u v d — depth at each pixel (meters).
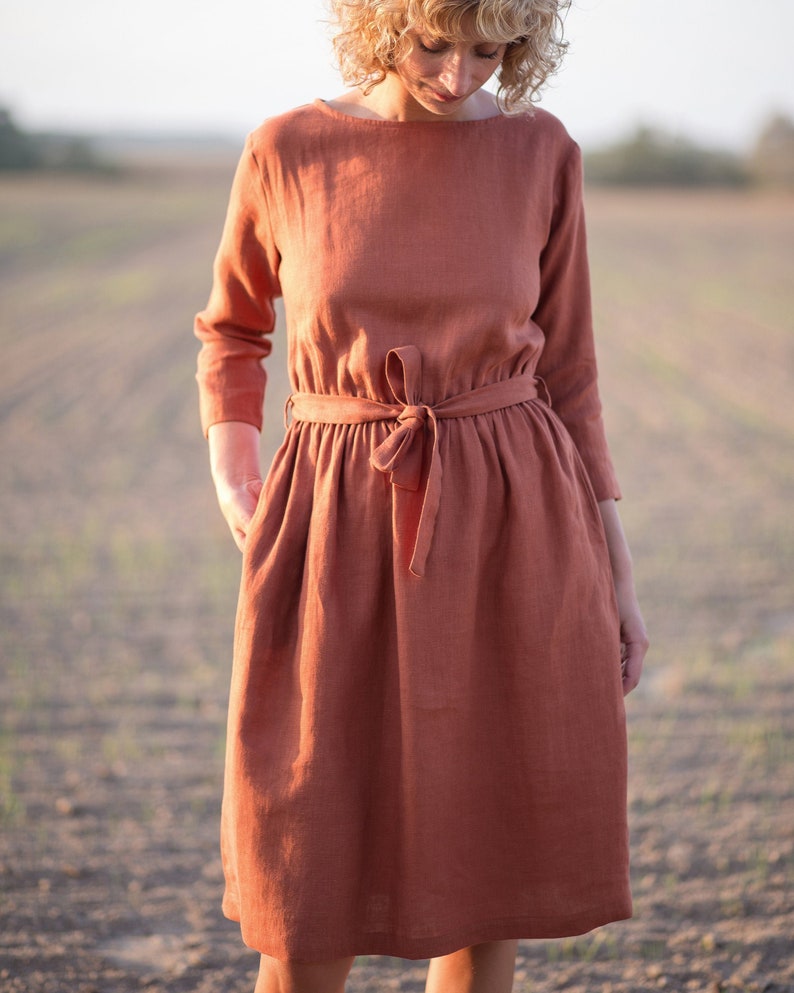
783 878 3.31
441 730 1.86
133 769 4.19
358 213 1.87
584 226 2.08
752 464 9.19
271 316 2.19
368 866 1.91
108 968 2.88
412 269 1.85
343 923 1.86
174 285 21.70
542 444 1.96
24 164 73.88
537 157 1.95
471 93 1.80
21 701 4.82
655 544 7.13
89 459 9.52
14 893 3.27
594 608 1.97
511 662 1.92
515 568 1.90
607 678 1.97
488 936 1.97
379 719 1.89
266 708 1.91
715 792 3.92
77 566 6.78
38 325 17.16
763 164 71.31
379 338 1.87
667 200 55.91
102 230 32.56
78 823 3.76
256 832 1.87
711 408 11.40
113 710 4.75
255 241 2.05
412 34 1.74
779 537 7.25
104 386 12.69
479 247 1.87
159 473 9.12
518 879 1.96
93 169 74.25
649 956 2.92
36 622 5.86
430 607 1.85
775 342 15.62
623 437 10.16
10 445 9.96
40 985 2.78
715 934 3.01
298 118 1.95
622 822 1.99
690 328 16.89
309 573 1.87
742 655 5.32
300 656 1.87
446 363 1.88
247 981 2.83
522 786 1.94
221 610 6.07
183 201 47.56
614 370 13.57
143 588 6.40
